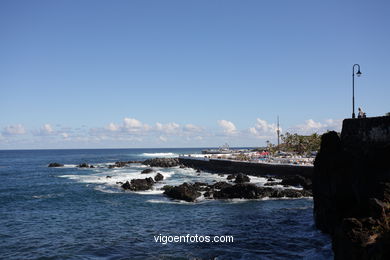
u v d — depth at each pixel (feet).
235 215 106.32
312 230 86.53
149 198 140.77
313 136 350.64
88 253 70.49
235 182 183.21
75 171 286.05
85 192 159.22
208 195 140.77
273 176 203.00
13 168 331.98
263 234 83.61
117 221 100.32
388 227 47.73
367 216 54.08
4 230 90.68
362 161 72.18
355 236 47.88
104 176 234.99
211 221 98.78
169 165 333.01
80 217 106.42
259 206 121.08
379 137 70.38
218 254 68.74
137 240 79.61
